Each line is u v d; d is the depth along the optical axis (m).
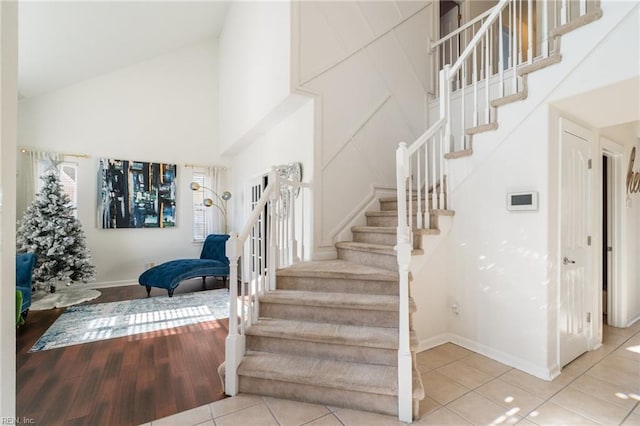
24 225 4.25
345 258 3.28
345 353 2.10
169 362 2.50
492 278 2.60
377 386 1.81
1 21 0.86
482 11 5.21
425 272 2.79
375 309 2.21
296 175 3.56
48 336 3.01
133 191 5.48
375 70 3.80
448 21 5.19
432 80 4.34
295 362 2.09
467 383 2.19
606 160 3.78
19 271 3.38
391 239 3.02
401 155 2.13
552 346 2.29
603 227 3.89
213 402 1.95
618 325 3.37
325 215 3.36
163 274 4.52
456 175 2.89
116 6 4.00
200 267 4.82
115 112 5.40
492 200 2.61
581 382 2.20
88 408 1.88
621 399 2.00
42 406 1.89
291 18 3.18
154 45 5.38
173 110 5.92
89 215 5.14
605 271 3.90
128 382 2.19
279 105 3.56
